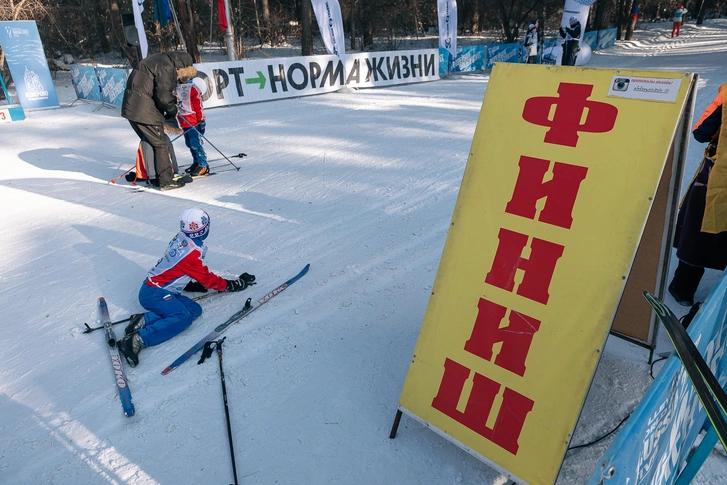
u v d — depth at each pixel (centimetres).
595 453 224
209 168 677
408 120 932
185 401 267
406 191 561
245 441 241
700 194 295
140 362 298
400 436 240
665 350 286
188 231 313
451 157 679
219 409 261
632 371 271
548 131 194
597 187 182
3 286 393
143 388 277
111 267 415
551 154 192
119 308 356
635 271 246
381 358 295
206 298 361
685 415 150
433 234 453
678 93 169
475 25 2845
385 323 328
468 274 211
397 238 448
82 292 379
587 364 180
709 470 210
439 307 218
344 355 299
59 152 792
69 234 482
